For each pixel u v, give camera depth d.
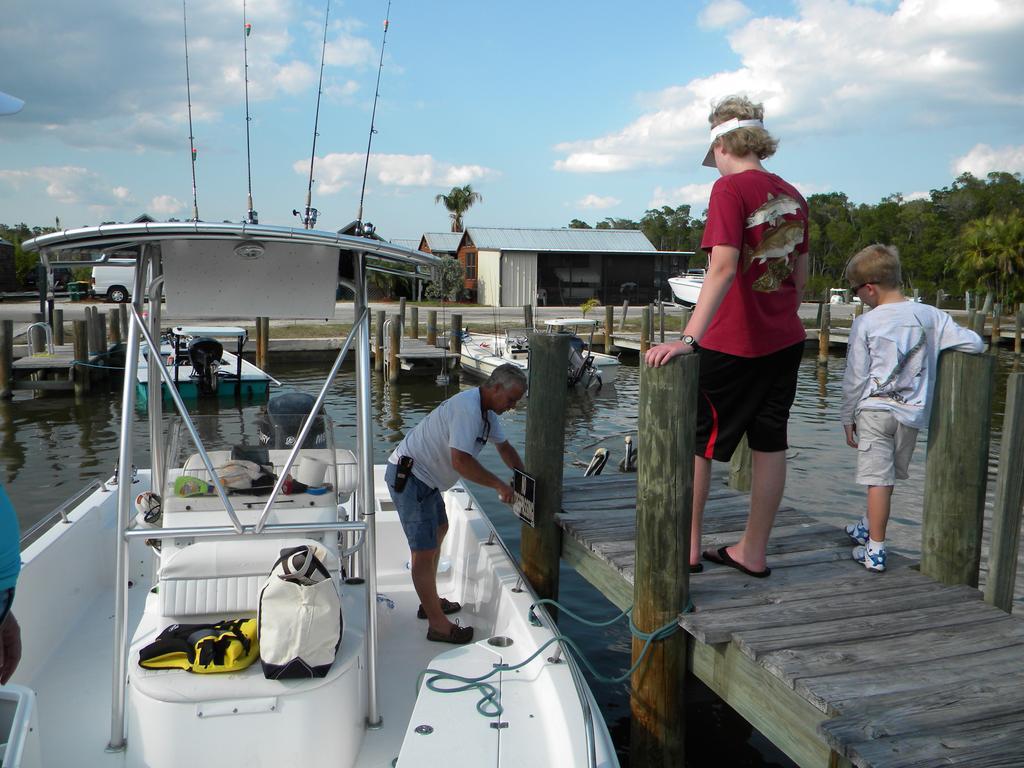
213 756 2.48
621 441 11.89
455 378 18.94
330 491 3.07
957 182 77.94
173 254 2.76
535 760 2.43
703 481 3.27
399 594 4.30
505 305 35.41
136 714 2.52
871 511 3.40
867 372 3.38
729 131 2.87
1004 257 41.53
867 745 2.13
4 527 2.01
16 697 1.94
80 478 9.55
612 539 3.81
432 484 3.66
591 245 36.72
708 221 2.79
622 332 24.67
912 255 62.00
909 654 2.63
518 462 4.11
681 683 3.08
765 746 4.07
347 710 2.66
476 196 49.62
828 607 3.02
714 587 3.22
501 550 3.98
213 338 14.68
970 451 3.24
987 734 2.19
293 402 4.12
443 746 2.48
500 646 3.16
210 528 2.71
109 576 4.28
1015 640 2.75
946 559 3.31
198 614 2.80
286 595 2.51
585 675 4.74
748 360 2.97
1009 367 22.36
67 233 2.52
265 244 2.81
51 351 16.78
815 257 67.81
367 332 2.92
